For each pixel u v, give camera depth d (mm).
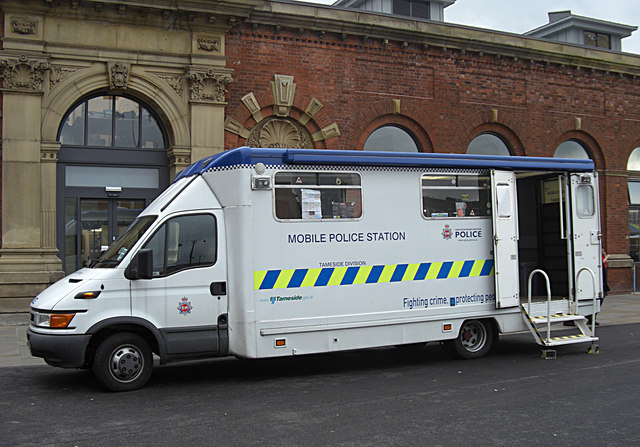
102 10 13812
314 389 7871
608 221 20250
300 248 8531
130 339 7707
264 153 8406
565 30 27422
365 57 16594
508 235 10039
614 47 28000
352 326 8797
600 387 7844
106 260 8102
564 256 11039
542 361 9750
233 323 8164
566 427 6090
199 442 5660
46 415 6602
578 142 20234
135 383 7746
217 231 8250
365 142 16672
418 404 7023
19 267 12984
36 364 9414
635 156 21266
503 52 18344
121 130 14492
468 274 9750
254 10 15086
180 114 14492
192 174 8750
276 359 10180
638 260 21094
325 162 8703
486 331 10047
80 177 14047
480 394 7496
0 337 11484
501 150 18781
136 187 14523
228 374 8938
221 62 14766
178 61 14469
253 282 8211
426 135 17328
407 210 9344
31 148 13234
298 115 15812
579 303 10672
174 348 7867
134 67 14164
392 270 9141
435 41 17328
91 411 6773
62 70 13625
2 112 13102
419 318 9289
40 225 13289
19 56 13117
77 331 7418
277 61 15578
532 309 10219
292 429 6059
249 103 15203
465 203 9836
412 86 17172
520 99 18750
